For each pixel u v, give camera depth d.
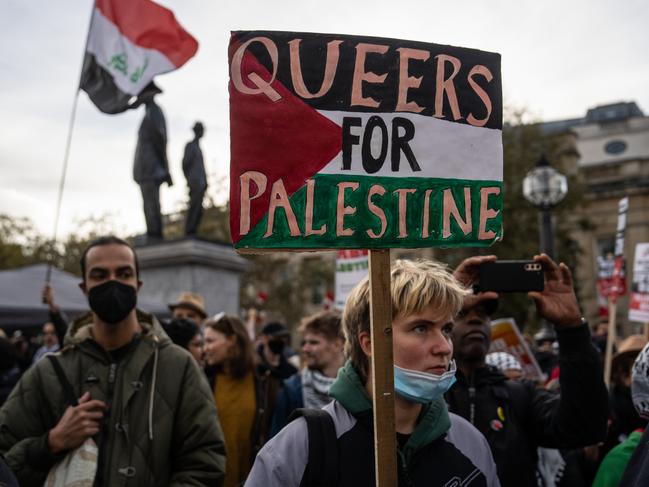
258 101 1.86
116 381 2.72
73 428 2.51
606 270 11.09
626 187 32.12
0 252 31.42
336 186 1.89
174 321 4.43
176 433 2.77
